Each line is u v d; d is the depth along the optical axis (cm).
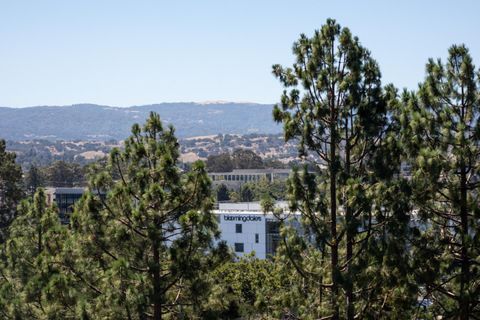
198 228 2572
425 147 2552
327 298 2614
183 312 2688
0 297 2908
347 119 2633
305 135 2634
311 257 2691
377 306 2561
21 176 7888
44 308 2773
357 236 2658
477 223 2555
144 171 2645
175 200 2659
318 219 2614
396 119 2669
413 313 2600
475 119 2578
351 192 2458
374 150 2642
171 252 2591
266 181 15775
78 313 2509
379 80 2661
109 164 2748
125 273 2462
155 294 2598
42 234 3294
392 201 2481
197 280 2644
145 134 2873
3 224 7575
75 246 2747
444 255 2553
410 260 2559
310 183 2577
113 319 2514
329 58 2655
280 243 2581
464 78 2580
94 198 2681
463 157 2459
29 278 3105
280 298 2694
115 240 2606
